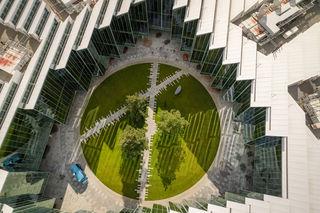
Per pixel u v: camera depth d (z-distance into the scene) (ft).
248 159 247.91
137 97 240.53
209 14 226.99
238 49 217.97
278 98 205.98
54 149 254.68
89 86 266.98
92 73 263.08
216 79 248.73
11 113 198.80
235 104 255.29
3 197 193.26
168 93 263.29
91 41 232.94
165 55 271.28
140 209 228.02
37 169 241.55
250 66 215.10
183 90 262.88
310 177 193.36
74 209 243.81
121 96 264.52
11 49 216.13
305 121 202.59
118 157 251.19
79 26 225.15
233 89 239.30
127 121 258.37
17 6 213.46
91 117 260.83
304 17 231.91
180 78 265.95
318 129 205.36
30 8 217.97
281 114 200.85
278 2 227.20
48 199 233.55
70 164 251.60
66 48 222.07
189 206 206.90
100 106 262.88
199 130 254.06
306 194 185.47
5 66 210.59
